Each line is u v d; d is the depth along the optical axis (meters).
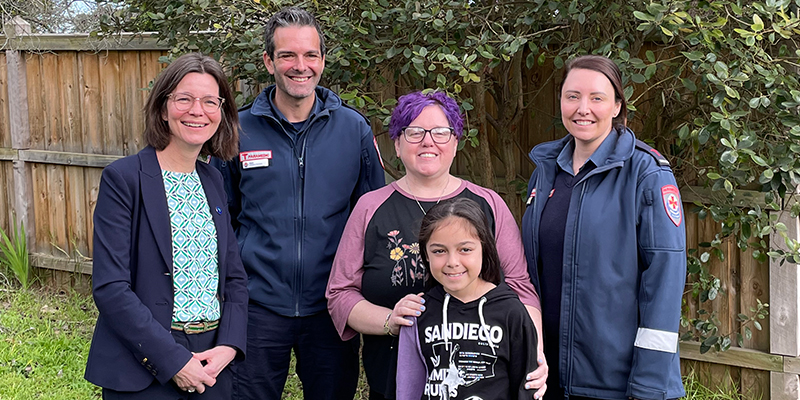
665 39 3.33
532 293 2.69
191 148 2.56
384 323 2.56
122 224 2.44
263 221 3.12
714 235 4.10
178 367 2.42
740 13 3.13
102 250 2.42
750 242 4.00
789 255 3.55
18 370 4.75
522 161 4.73
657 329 2.46
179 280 2.52
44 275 6.58
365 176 3.29
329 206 3.14
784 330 3.95
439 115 2.61
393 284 2.63
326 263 3.15
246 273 3.03
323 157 3.14
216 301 2.64
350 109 3.30
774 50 3.75
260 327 3.14
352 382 3.34
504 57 3.47
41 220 6.57
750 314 4.07
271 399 3.23
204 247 2.58
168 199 2.53
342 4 3.87
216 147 2.72
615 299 2.54
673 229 2.47
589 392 2.61
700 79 3.76
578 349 2.61
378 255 2.67
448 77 4.04
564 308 2.62
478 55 3.88
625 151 2.58
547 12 3.64
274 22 3.01
